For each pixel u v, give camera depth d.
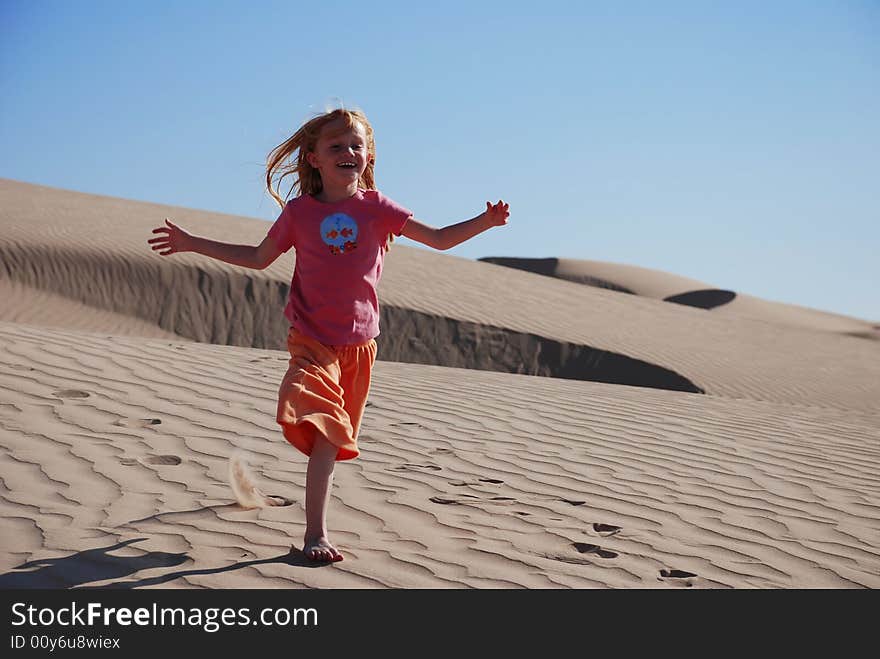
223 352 10.24
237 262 4.27
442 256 33.31
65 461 5.45
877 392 23.38
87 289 22.86
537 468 6.16
